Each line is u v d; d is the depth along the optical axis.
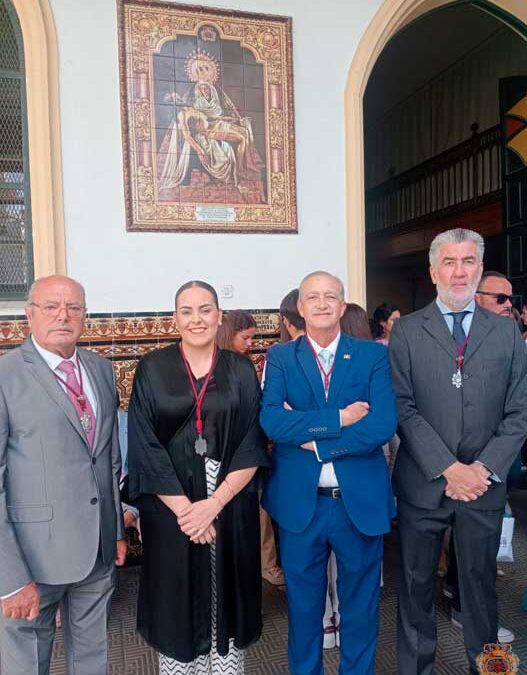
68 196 3.33
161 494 1.94
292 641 2.21
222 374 2.09
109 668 2.58
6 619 1.81
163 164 3.49
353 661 2.18
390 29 3.87
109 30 3.36
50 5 3.23
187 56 3.50
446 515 2.19
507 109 5.50
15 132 3.33
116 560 2.12
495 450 2.09
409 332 2.26
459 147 8.00
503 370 2.16
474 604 2.21
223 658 2.07
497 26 6.95
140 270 3.48
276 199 3.72
